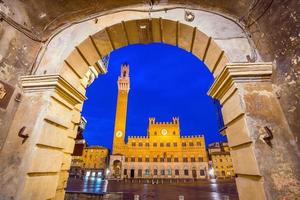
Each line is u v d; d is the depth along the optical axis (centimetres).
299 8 211
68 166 459
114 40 379
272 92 243
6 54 288
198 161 5178
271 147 208
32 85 299
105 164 5653
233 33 305
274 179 192
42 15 338
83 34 352
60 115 320
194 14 337
